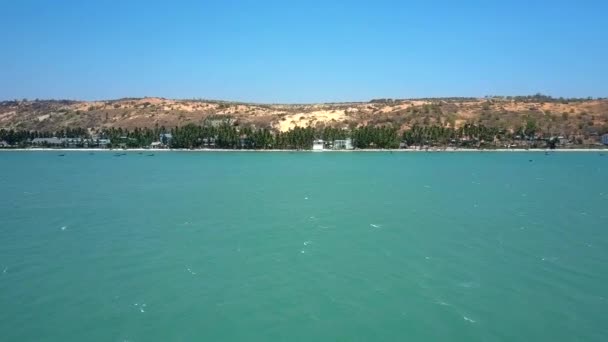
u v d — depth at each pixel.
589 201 104.94
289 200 108.12
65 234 74.50
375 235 72.75
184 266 58.28
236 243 68.75
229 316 44.50
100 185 138.25
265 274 55.19
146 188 131.38
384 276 54.06
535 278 53.16
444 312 44.81
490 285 51.12
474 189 126.94
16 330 42.00
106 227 79.44
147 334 41.28
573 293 49.00
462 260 59.66
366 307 46.00
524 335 40.59
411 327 42.03
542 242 67.94
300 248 65.69
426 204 101.50
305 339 40.25
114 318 44.19
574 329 41.66
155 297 48.78
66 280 53.56
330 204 102.12
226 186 135.50
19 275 55.25
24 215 90.25
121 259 61.22
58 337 40.88
